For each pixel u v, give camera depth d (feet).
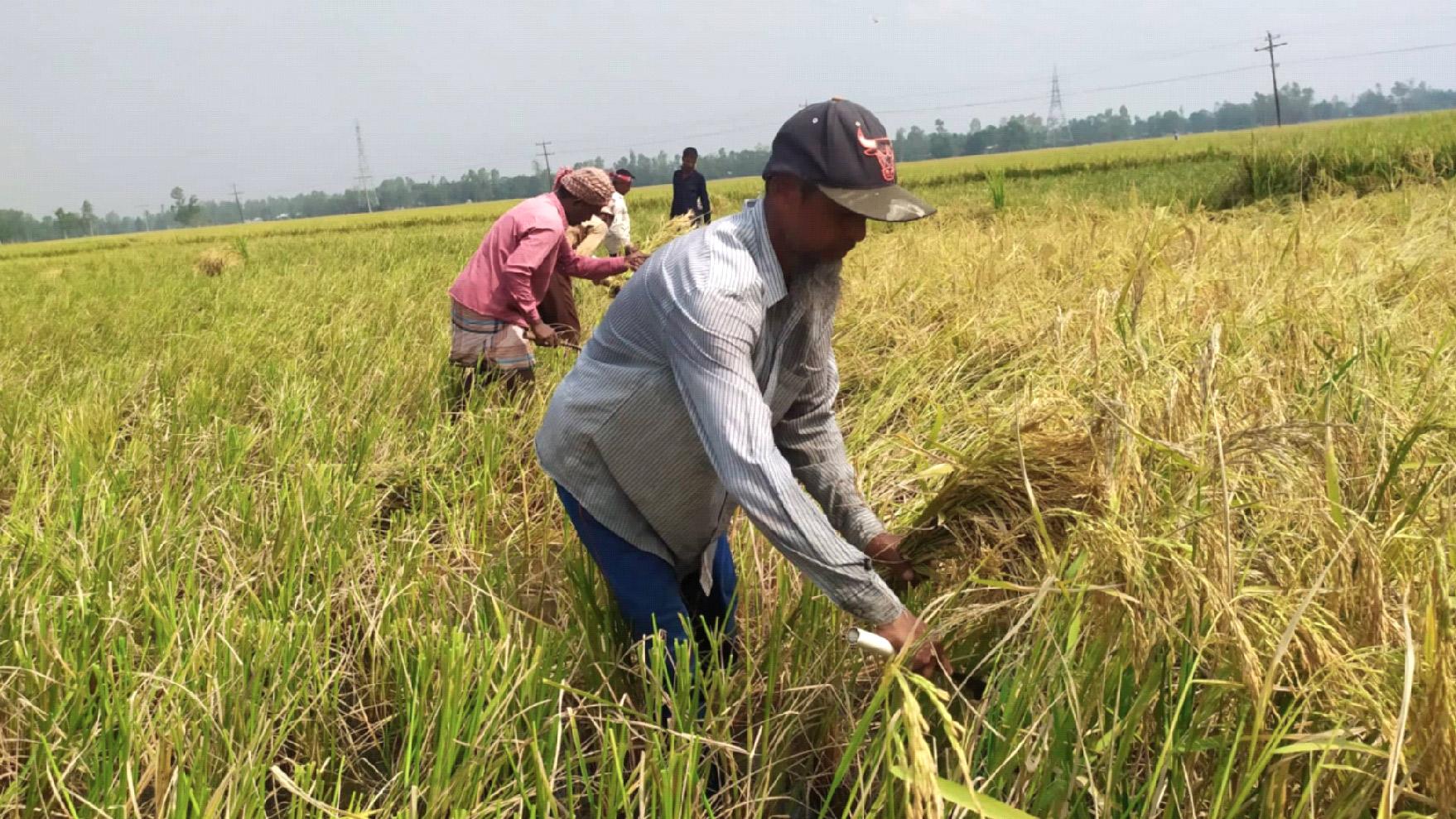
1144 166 108.17
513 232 16.17
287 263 52.06
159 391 16.44
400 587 9.12
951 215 45.83
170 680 6.93
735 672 8.21
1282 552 6.72
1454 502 6.66
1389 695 5.28
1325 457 6.32
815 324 7.04
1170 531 6.35
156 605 8.48
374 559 9.85
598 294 25.89
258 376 17.57
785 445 7.95
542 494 12.22
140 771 6.87
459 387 16.93
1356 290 15.14
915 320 18.66
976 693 7.37
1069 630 6.14
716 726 7.27
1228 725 5.99
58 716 7.07
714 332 6.22
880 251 26.48
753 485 6.05
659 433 7.24
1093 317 10.83
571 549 9.45
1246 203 46.14
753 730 7.89
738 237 6.58
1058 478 6.92
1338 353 12.08
